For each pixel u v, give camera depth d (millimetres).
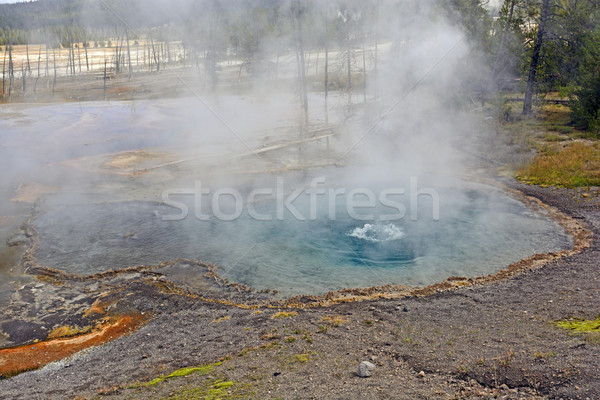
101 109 42875
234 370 6457
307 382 5793
